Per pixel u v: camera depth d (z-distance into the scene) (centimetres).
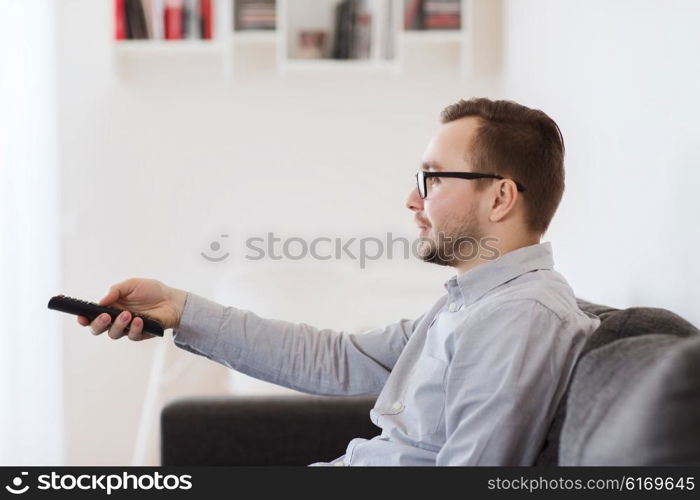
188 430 183
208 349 162
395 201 354
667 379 94
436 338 142
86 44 345
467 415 122
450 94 352
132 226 350
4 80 299
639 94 181
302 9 345
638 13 182
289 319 285
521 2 310
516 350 122
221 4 337
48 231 327
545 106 274
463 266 147
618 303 196
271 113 352
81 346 352
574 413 111
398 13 334
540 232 147
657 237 168
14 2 305
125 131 348
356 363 164
